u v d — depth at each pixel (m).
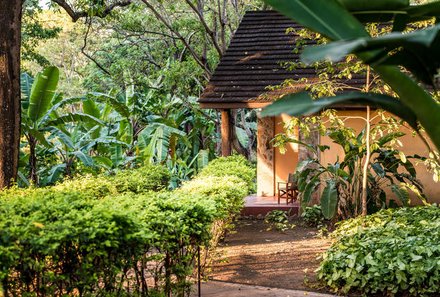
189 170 21.56
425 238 8.50
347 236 9.27
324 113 11.72
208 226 6.45
